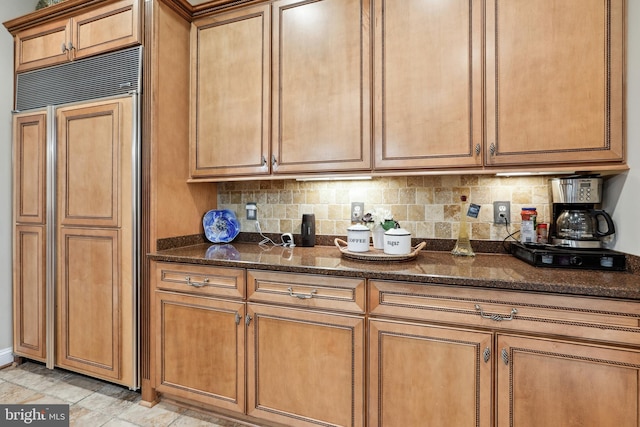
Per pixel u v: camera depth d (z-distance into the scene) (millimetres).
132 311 1839
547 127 1387
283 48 1815
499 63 1443
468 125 1496
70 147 1998
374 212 1995
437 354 1286
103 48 1934
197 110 2020
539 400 1163
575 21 1348
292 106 1798
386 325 1353
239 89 1912
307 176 1791
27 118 2133
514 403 1191
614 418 1084
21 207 2172
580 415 1119
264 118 1853
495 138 1455
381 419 1371
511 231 1758
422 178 1907
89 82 1993
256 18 1871
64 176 2020
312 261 1593
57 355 2057
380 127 1634
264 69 1850
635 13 1245
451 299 1267
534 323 1163
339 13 1705
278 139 1828
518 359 1183
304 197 2162
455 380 1265
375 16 1639
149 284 1829
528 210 1643
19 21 2170
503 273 1293
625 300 1068
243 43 1901
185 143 2031
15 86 2248
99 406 1834
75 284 1989
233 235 2275
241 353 1611
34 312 2129
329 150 1728
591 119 1333
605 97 1315
